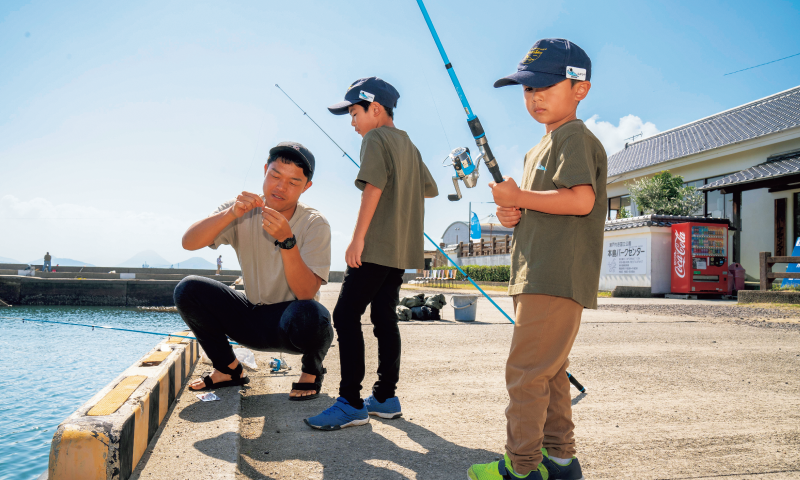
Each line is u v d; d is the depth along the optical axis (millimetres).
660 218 13008
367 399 2221
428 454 1735
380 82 2180
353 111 2244
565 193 1382
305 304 2271
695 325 5938
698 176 15633
